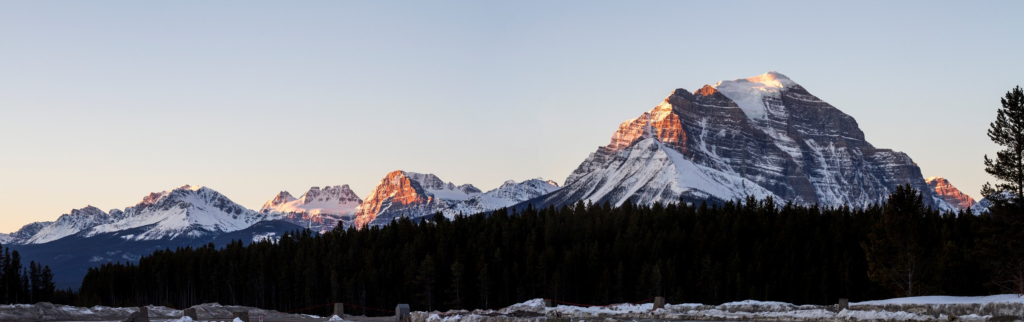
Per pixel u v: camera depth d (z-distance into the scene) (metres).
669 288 198.12
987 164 116.94
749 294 189.38
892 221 134.00
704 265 196.88
